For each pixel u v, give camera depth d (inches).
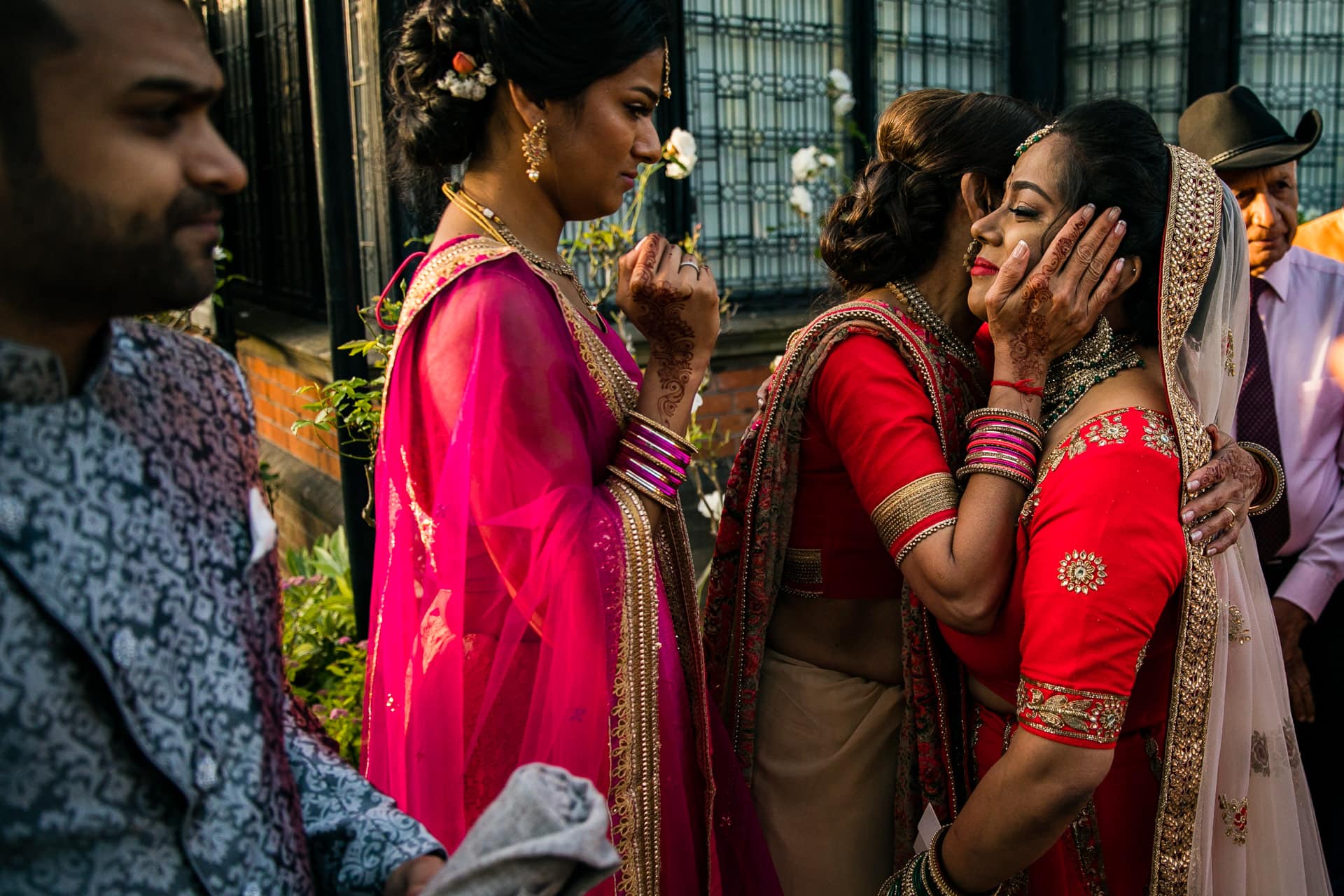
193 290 32.6
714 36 173.0
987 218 60.4
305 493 177.5
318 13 107.7
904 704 70.1
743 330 173.2
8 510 28.6
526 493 56.1
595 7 56.7
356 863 38.4
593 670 56.8
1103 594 52.1
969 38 195.0
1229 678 62.6
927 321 67.9
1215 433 61.5
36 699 28.9
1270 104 201.3
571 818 33.8
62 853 29.8
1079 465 54.8
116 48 29.5
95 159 29.6
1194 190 57.8
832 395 65.6
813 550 69.9
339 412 111.4
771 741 72.6
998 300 58.6
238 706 33.6
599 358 62.6
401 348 60.5
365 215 112.7
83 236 29.9
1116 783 59.6
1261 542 96.5
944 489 60.3
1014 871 55.9
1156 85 197.3
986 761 64.4
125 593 30.4
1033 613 53.9
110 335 32.7
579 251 145.6
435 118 61.2
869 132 187.5
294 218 195.0
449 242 61.7
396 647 59.9
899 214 66.8
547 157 60.6
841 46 183.5
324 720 108.8
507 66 57.8
